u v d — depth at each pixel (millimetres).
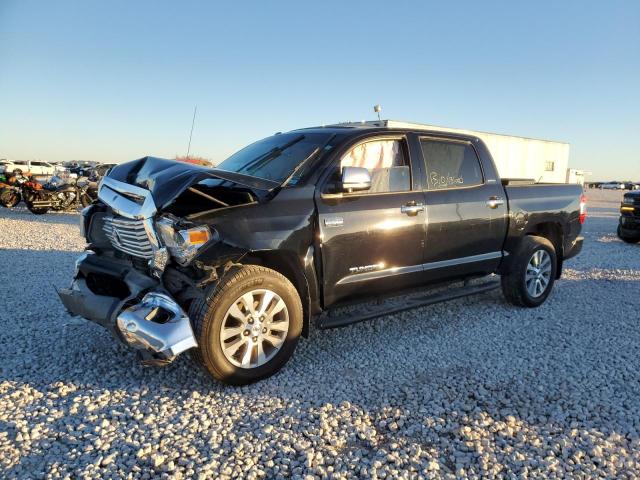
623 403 3199
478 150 4918
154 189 3186
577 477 2406
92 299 3416
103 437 2680
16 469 2377
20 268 6891
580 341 4355
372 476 2375
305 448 2607
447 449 2646
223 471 2396
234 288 3156
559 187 5590
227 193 3805
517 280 5137
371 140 4109
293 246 3473
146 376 3459
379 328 4598
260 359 3371
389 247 4031
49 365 3609
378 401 3162
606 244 11062
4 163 41625
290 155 4020
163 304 3053
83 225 4039
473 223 4633
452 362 3824
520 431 2822
